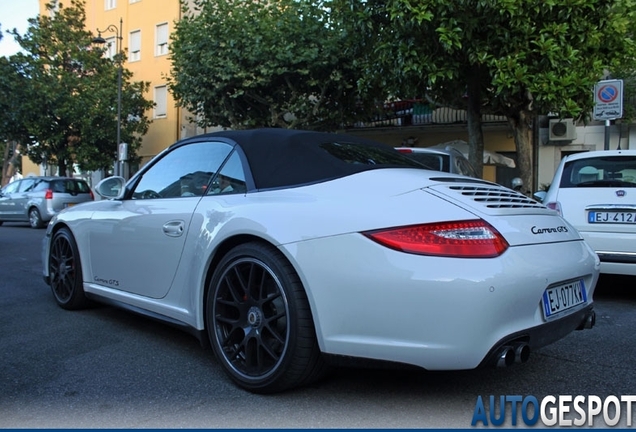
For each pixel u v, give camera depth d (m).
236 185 3.29
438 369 2.39
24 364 3.40
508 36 7.93
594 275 3.07
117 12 25.64
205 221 3.22
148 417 2.63
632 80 12.77
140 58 24.84
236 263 2.96
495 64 8.09
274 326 2.80
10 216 16.28
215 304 3.08
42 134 20.95
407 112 16.55
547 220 2.94
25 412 2.70
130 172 25.23
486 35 8.28
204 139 3.75
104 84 21.19
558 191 5.48
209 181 3.50
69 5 27.62
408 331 2.40
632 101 13.42
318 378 2.82
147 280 3.69
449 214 2.53
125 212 3.97
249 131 3.53
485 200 2.76
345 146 3.43
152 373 3.23
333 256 2.56
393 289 2.41
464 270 2.35
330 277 2.55
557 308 2.69
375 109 15.14
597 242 5.10
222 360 3.04
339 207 2.69
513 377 3.20
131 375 3.20
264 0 13.93
